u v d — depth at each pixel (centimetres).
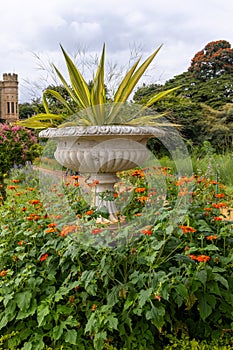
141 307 172
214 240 225
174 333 198
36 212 264
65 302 208
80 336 195
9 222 250
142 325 191
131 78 294
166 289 174
